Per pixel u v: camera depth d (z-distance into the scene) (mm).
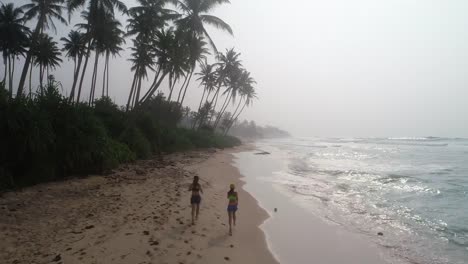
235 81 51719
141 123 24172
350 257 6973
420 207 11672
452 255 7227
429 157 34938
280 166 24125
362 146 62594
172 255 5891
